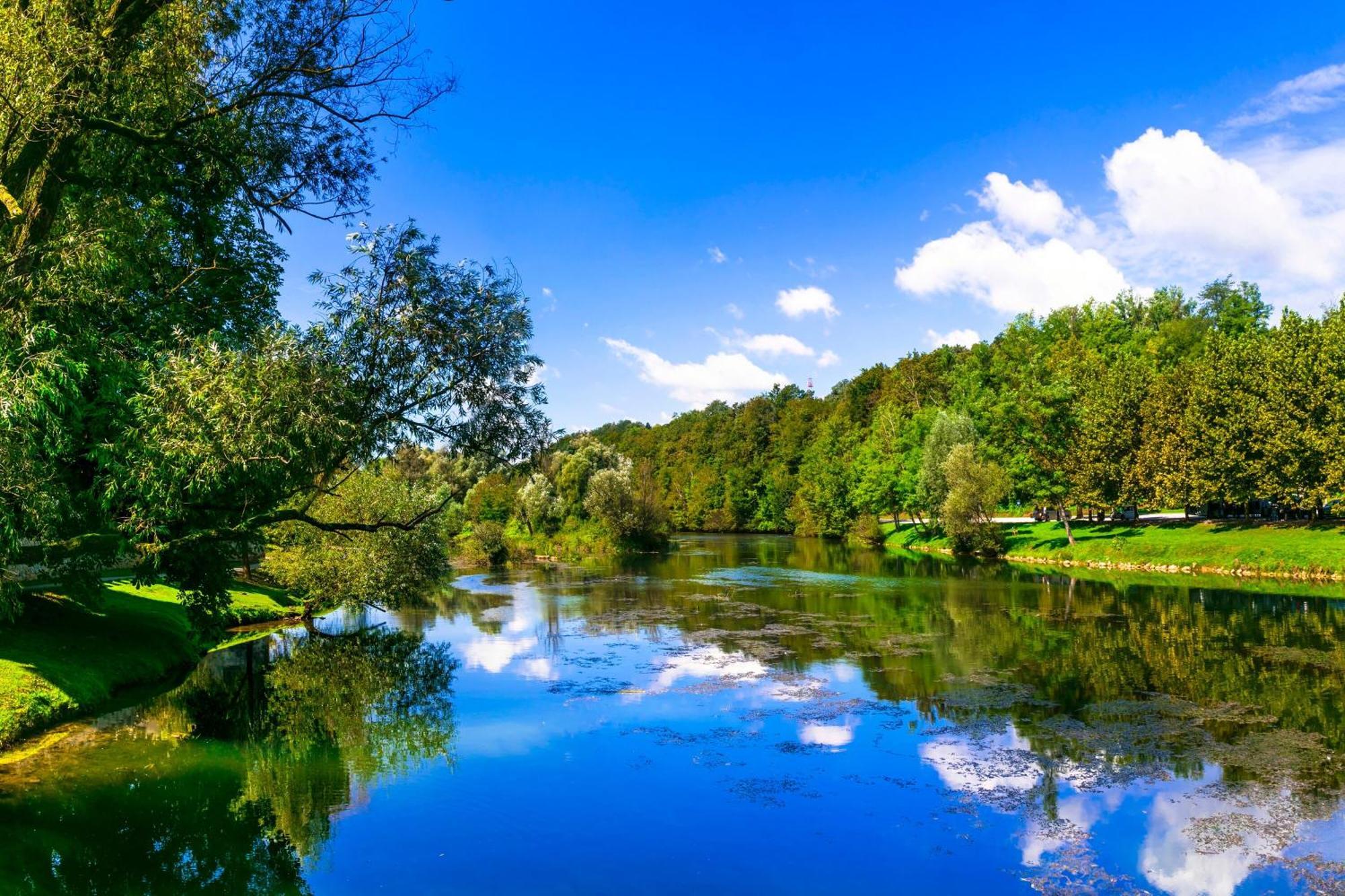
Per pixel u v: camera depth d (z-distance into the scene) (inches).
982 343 3408.0
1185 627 1059.9
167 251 761.6
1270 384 1674.5
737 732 647.8
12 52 497.4
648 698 759.1
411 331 602.5
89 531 641.6
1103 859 424.5
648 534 2755.9
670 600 1439.5
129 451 512.4
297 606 1411.2
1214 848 433.7
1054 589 1478.8
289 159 667.4
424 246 613.3
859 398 4249.5
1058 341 3260.3
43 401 468.1
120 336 574.9
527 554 2475.4
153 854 435.2
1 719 612.7
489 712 719.7
